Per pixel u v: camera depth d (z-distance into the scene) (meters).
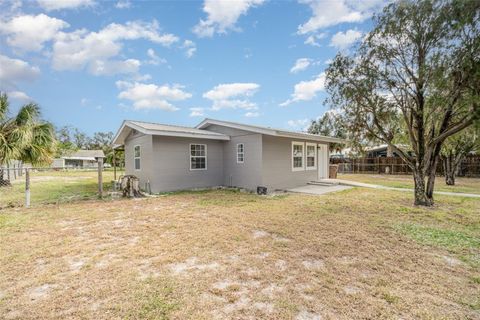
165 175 10.23
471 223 5.61
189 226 5.33
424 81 7.02
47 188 12.11
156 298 2.65
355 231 4.98
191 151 11.07
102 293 2.75
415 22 6.79
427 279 3.08
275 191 10.84
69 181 15.98
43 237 4.61
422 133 7.52
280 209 7.02
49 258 3.68
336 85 8.06
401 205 7.62
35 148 9.75
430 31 6.66
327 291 2.80
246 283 2.98
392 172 21.28
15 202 8.16
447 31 6.34
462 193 10.13
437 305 2.55
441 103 6.59
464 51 6.11
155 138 9.95
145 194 9.81
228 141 11.86
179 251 3.94
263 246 4.16
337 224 5.48
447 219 5.93
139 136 11.37
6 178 11.46
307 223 5.55
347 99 7.85
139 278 3.09
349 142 9.24
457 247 4.16
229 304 2.57
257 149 10.48
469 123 6.57
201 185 11.40
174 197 9.11
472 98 6.11
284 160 11.46
